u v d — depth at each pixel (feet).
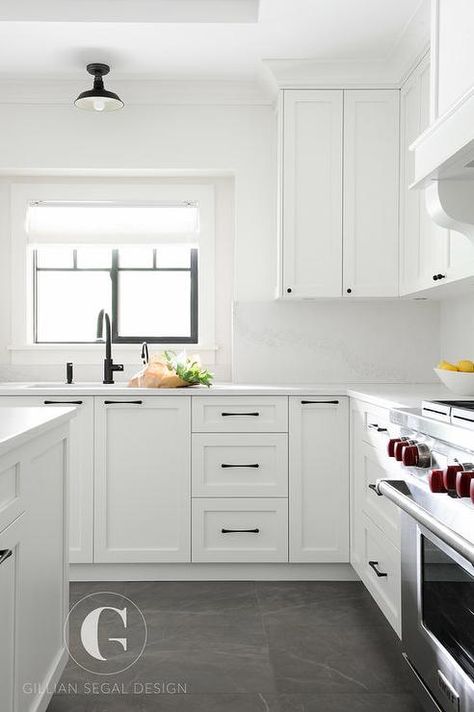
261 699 6.45
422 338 11.71
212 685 6.72
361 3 8.80
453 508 4.84
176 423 10.00
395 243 10.71
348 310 11.75
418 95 9.79
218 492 9.97
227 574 10.12
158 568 10.10
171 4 9.27
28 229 12.07
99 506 9.95
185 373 10.30
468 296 10.27
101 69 10.51
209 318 12.23
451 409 5.36
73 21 9.23
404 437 6.08
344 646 7.63
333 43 9.92
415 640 5.94
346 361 11.74
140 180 12.18
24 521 4.84
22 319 12.05
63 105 11.52
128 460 9.96
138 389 9.93
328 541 9.98
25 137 11.48
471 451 4.63
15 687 4.58
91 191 12.07
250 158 11.71
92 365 12.17
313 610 8.77
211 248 12.19
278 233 10.82
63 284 12.53
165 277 12.60
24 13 9.20
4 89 11.32
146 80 11.26
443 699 5.25
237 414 9.97
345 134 10.71
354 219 10.72
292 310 11.78
